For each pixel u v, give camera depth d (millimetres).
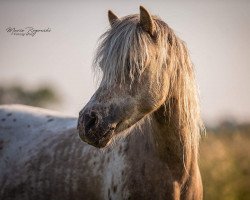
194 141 8312
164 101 7863
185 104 8031
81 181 9109
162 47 7637
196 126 8273
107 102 7336
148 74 7516
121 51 7367
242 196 14844
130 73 7359
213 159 16234
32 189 9844
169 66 7809
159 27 7770
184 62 8000
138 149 8352
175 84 7945
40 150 10141
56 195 9469
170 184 8164
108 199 8672
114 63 7348
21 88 48688
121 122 7527
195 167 8469
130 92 7422
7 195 10164
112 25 7918
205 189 14945
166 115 8023
